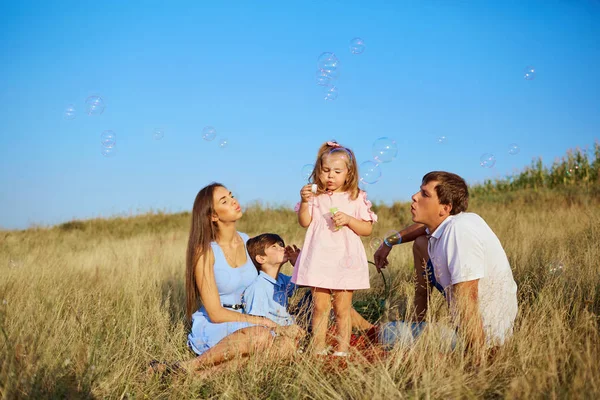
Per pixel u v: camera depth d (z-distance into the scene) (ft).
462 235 9.98
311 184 11.42
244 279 11.87
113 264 21.57
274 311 11.70
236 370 9.73
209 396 9.31
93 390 8.95
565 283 12.94
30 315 11.39
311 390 8.80
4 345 9.78
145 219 50.83
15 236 40.11
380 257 13.29
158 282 16.52
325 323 10.70
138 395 9.22
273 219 43.98
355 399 8.52
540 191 45.62
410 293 13.70
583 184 45.11
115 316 12.57
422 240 11.95
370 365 9.26
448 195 10.63
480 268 9.89
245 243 12.67
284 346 10.23
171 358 10.73
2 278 16.39
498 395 8.45
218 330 10.93
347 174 11.35
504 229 24.26
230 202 11.64
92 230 46.44
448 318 10.06
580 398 7.63
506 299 10.04
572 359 8.98
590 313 10.91
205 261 11.23
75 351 9.99
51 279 16.40
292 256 12.29
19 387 8.61
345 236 11.12
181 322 12.21
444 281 10.53
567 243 18.07
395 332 10.41
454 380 8.48
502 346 9.61
